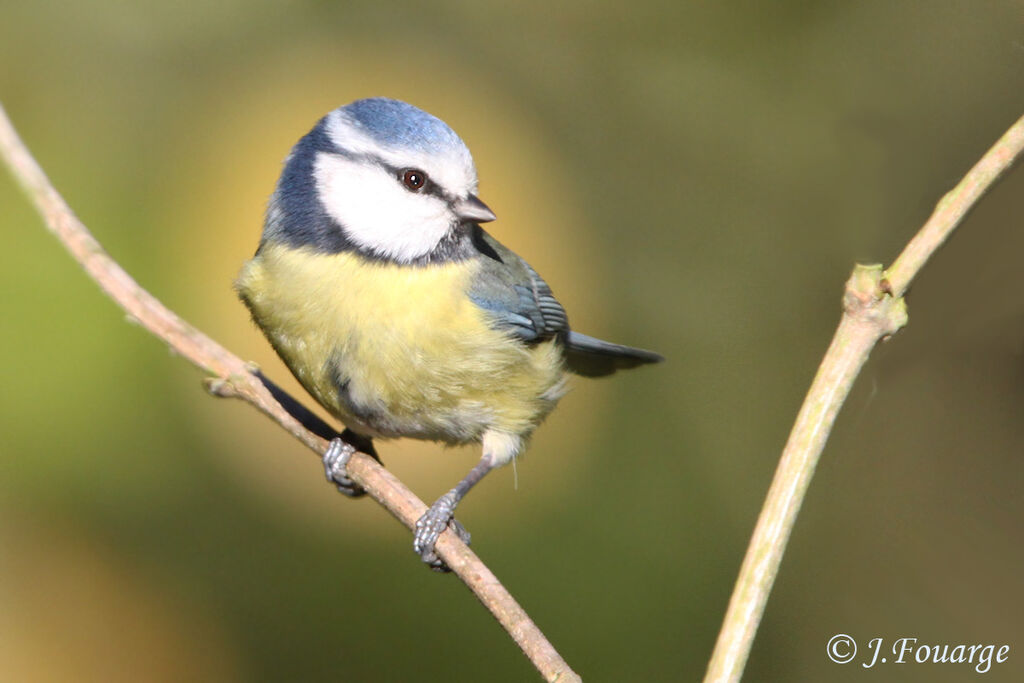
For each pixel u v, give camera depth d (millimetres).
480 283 7199
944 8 10414
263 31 13508
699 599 9906
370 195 6977
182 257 11562
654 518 10523
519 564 10102
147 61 12891
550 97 13516
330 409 7230
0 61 12273
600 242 12656
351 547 10312
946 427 9055
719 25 12508
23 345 10195
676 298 12117
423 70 13602
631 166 13078
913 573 8641
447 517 7039
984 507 8781
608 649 9508
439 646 9664
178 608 9812
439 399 7109
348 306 6820
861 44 10758
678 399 11406
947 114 9898
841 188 9969
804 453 4078
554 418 11172
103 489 10133
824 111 10664
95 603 9742
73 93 12391
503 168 13047
